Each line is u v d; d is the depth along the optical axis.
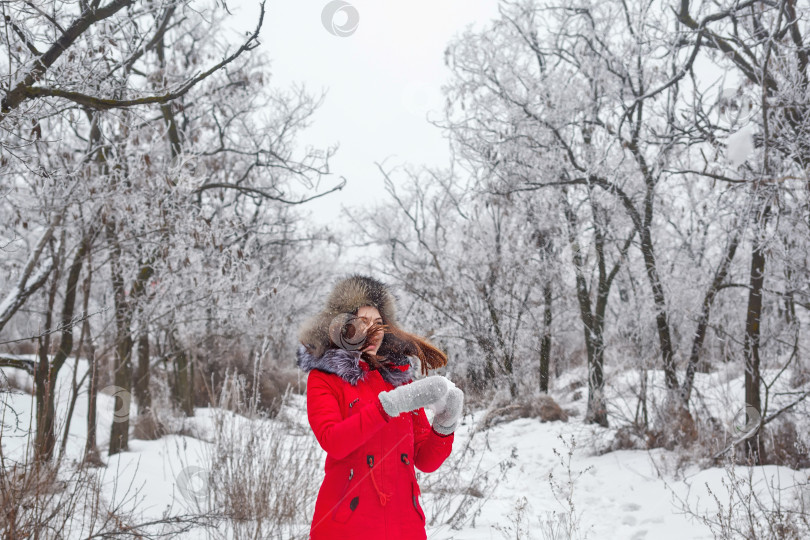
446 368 10.77
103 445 7.91
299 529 4.05
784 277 7.11
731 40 7.16
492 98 11.09
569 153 9.92
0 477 2.88
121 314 7.57
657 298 8.85
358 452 2.13
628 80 9.40
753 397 6.57
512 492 6.57
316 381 2.21
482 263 12.29
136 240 7.21
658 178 9.00
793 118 6.69
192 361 11.01
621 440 8.09
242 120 13.07
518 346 11.12
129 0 3.93
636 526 5.32
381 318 2.40
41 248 6.16
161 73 7.27
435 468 2.38
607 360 10.70
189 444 7.66
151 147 7.16
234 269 7.72
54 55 3.87
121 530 3.40
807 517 4.45
